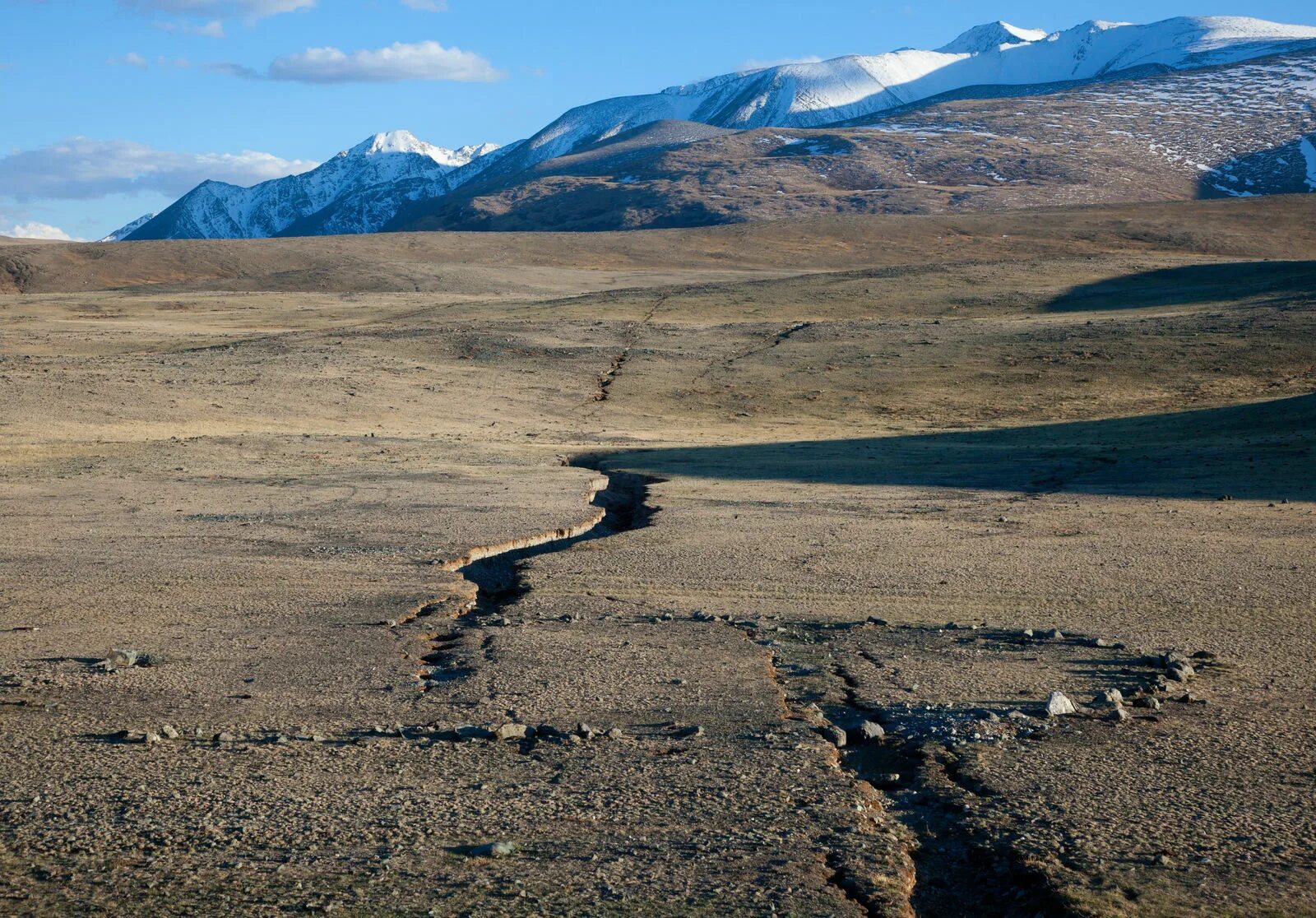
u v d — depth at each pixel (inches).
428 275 4008.4
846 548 701.3
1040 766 295.7
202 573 613.9
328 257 5083.7
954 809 267.6
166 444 1237.7
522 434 1475.1
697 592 564.7
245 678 391.9
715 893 220.5
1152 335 1999.3
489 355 2065.7
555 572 624.7
